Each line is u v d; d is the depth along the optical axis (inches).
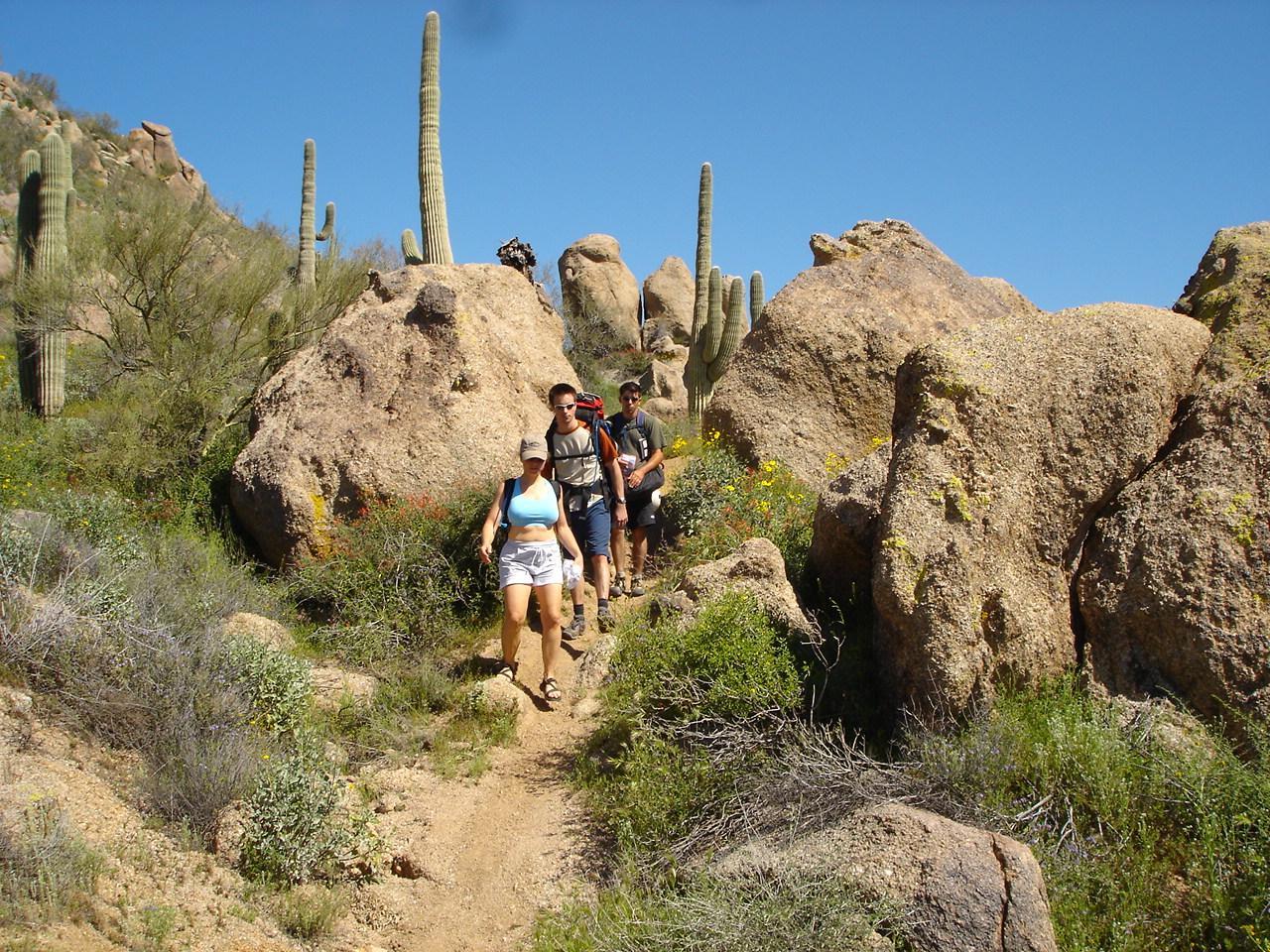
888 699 228.2
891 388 459.5
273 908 197.8
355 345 414.3
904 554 221.0
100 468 450.3
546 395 445.1
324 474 382.3
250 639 277.3
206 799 218.7
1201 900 169.2
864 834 178.9
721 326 783.1
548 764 255.4
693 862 196.4
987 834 173.2
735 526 362.6
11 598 253.8
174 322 520.1
